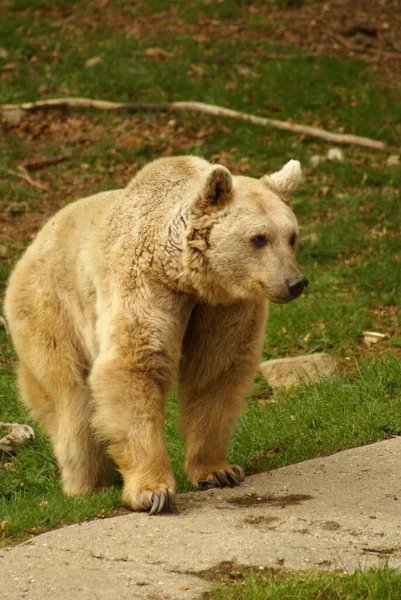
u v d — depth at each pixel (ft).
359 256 61.77
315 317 54.44
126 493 31.45
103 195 36.24
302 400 44.01
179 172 33.30
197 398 34.01
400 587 24.31
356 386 44.32
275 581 24.99
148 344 31.42
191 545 27.66
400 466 34.76
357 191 68.54
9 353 51.37
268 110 77.66
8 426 43.55
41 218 65.16
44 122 76.18
